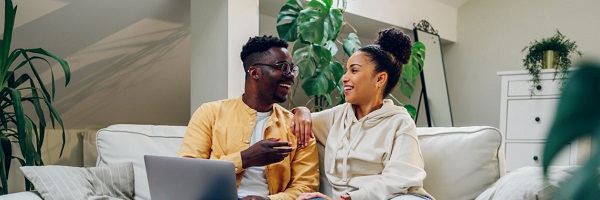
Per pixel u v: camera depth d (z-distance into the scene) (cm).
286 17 305
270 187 186
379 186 158
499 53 446
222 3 281
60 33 291
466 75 466
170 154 213
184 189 148
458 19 473
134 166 209
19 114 221
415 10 425
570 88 19
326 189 191
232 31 280
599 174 19
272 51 193
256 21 294
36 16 277
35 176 181
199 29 292
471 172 174
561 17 414
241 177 184
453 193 174
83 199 184
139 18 317
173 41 341
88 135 318
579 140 19
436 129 190
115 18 307
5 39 228
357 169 175
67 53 299
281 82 192
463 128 186
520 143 359
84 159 314
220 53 282
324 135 193
